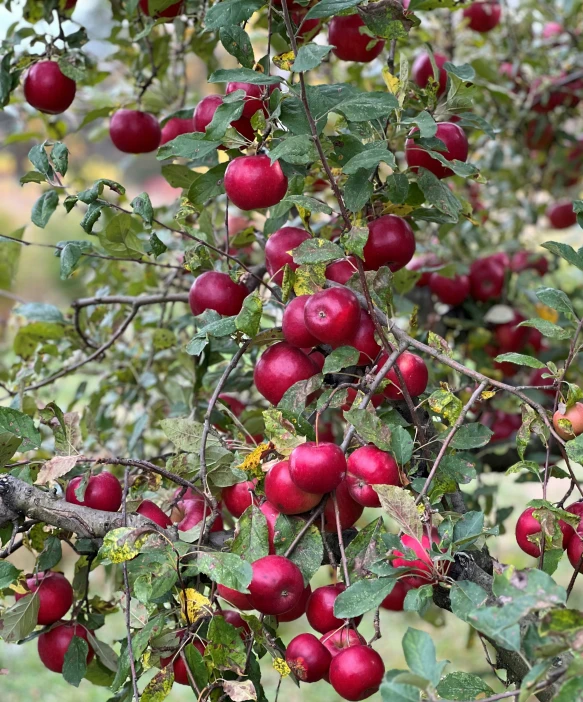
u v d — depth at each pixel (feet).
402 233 5.70
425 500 5.08
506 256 8.96
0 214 18.44
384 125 5.75
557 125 9.23
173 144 5.52
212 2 6.76
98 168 14.32
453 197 5.74
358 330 5.41
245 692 4.91
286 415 5.26
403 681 4.57
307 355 5.62
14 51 6.89
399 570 4.96
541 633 4.56
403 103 5.77
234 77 5.14
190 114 6.81
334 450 5.11
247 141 5.53
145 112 6.84
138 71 7.41
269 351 5.56
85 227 5.49
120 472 7.17
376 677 4.99
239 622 5.44
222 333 5.38
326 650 5.13
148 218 5.47
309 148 5.18
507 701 5.19
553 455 7.95
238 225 7.83
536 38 9.71
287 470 5.19
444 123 5.91
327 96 5.45
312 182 6.36
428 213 5.98
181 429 5.60
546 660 4.58
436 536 5.25
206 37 7.26
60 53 6.72
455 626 12.67
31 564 11.28
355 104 5.26
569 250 5.40
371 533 5.25
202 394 7.02
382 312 5.41
